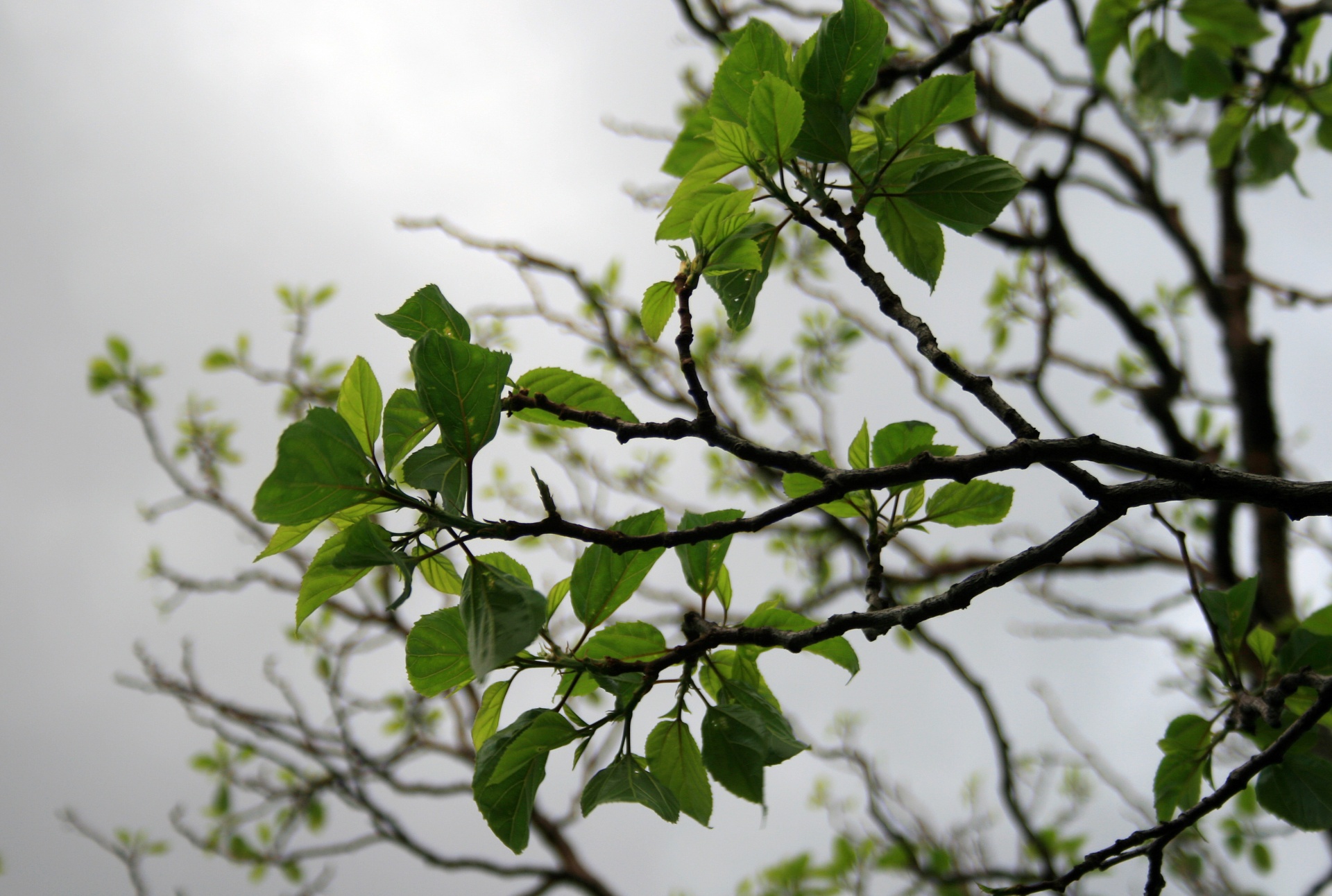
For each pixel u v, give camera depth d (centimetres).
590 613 146
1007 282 411
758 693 148
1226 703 159
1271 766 154
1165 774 160
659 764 145
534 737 140
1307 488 137
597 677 143
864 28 148
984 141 304
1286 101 225
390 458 138
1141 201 437
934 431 156
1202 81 220
